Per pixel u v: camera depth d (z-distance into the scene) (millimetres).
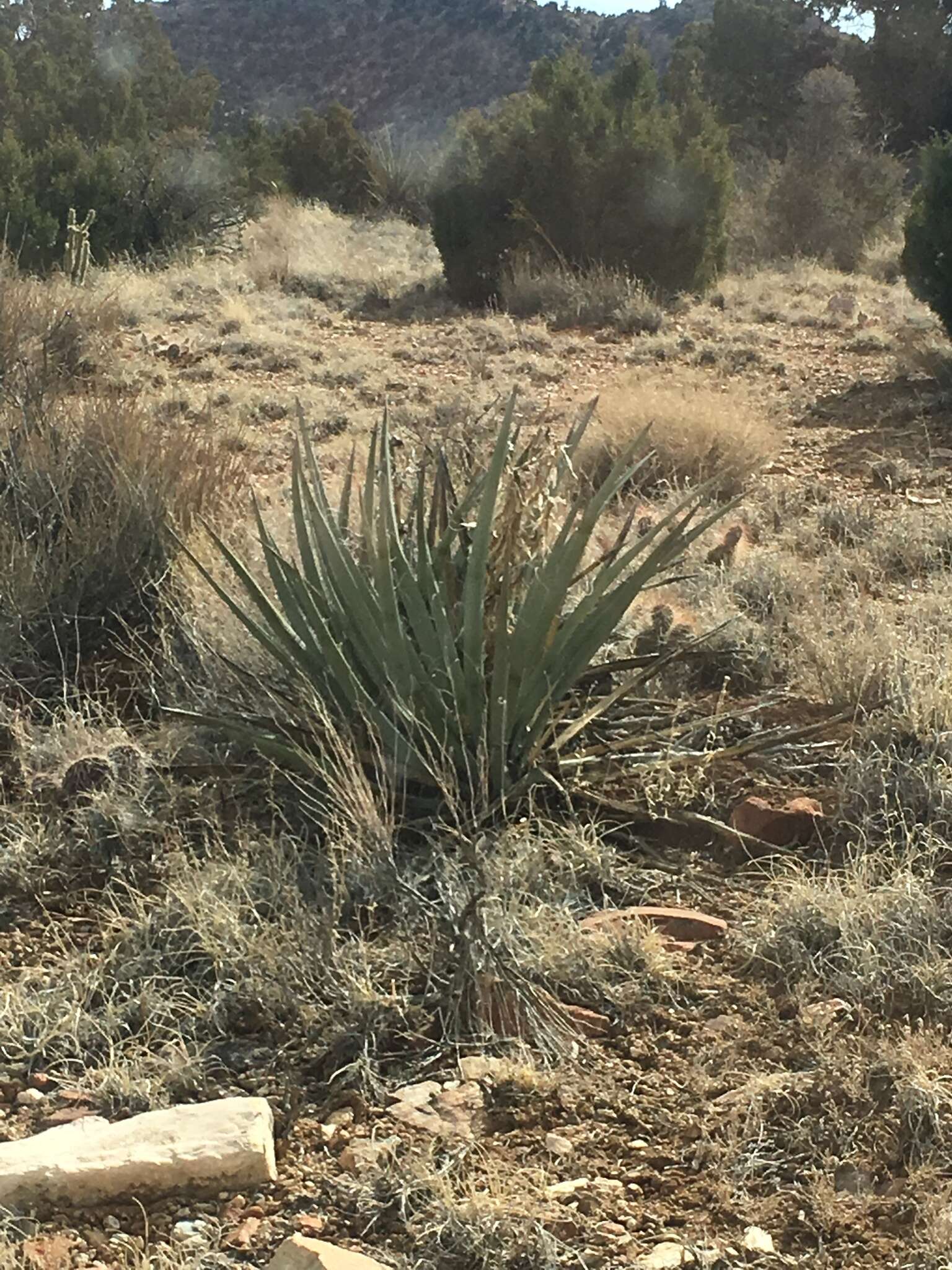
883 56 38531
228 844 4023
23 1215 2682
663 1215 2658
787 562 6328
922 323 13773
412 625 4238
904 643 5121
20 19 56156
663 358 12961
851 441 9609
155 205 19766
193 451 6621
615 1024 3260
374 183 29609
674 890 3889
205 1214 2695
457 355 12984
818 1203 2639
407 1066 3111
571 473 4574
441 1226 2553
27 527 6070
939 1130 2785
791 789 4367
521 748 4203
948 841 4000
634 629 5238
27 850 4027
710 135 18219
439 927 3457
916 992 3289
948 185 11789
